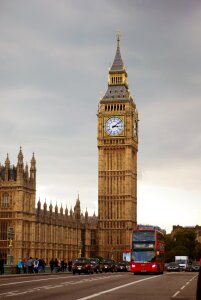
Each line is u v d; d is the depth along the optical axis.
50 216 193.88
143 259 104.62
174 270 156.88
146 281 73.81
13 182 167.00
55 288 54.09
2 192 167.62
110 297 43.41
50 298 41.22
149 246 105.19
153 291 52.34
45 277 84.44
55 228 198.25
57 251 199.50
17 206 166.00
